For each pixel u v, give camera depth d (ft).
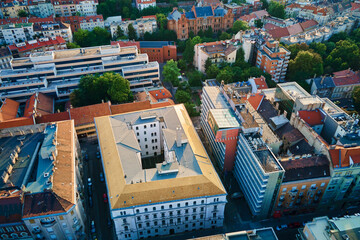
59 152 387.34
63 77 638.94
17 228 320.09
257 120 437.58
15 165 381.60
